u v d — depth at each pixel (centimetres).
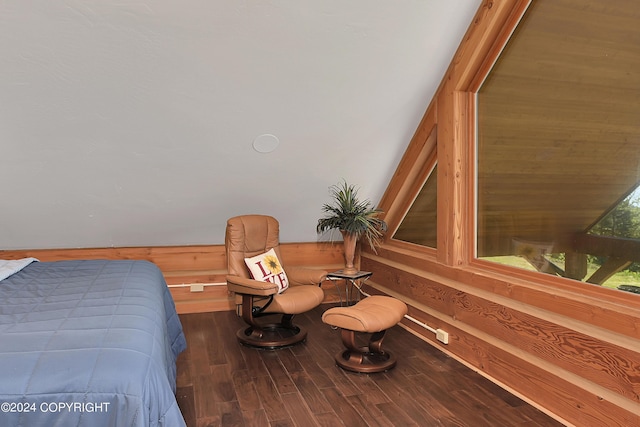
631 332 201
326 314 310
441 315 346
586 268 237
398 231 445
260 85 298
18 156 309
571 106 240
